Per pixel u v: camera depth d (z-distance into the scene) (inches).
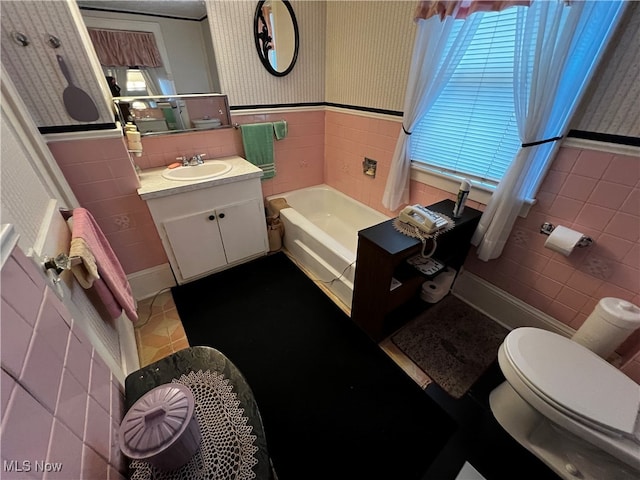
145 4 63.4
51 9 44.8
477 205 67.8
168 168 78.3
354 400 55.6
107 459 25.3
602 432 36.9
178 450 23.7
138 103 70.4
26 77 47.8
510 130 58.6
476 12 51.0
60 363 24.2
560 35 42.3
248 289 83.4
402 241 55.6
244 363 62.4
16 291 21.9
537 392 40.6
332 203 113.3
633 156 44.4
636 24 39.6
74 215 47.9
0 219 26.3
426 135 75.6
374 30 75.4
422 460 47.3
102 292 44.6
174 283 84.1
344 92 92.6
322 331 70.3
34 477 17.5
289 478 44.9
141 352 64.7
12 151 38.5
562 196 54.2
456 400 56.0
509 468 46.4
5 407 17.4
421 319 73.6
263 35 79.7
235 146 91.0
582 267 55.6
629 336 52.5
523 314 67.9
